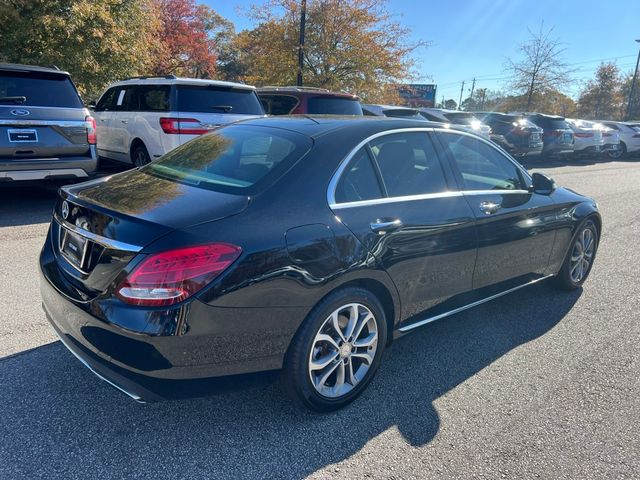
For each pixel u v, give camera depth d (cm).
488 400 305
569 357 362
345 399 290
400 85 2078
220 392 248
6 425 260
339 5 1836
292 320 255
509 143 1566
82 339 246
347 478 237
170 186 286
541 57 3303
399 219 303
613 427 284
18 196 784
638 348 380
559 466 251
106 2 1163
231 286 233
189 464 241
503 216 374
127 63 1282
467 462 251
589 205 476
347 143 301
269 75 1897
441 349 369
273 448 255
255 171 282
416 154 339
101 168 1024
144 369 228
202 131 767
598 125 2134
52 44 1117
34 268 470
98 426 264
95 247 250
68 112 664
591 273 553
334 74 1888
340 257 268
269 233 247
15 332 352
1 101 613
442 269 333
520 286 419
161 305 224
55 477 229
